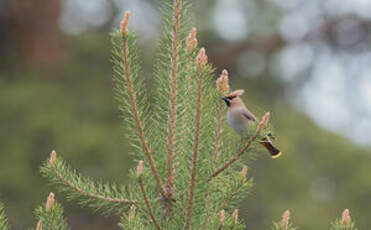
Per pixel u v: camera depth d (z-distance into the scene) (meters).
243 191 5.01
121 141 18.05
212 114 5.11
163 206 4.96
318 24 21.48
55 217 4.88
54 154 5.03
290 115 20.78
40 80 20.14
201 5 19.70
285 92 21.52
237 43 21.20
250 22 20.94
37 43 20.61
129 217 4.84
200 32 19.92
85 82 20.23
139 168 4.51
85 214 17.09
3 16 20.45
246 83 21.23
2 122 18.41
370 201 19.64
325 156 20.20
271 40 21.27
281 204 18.42
